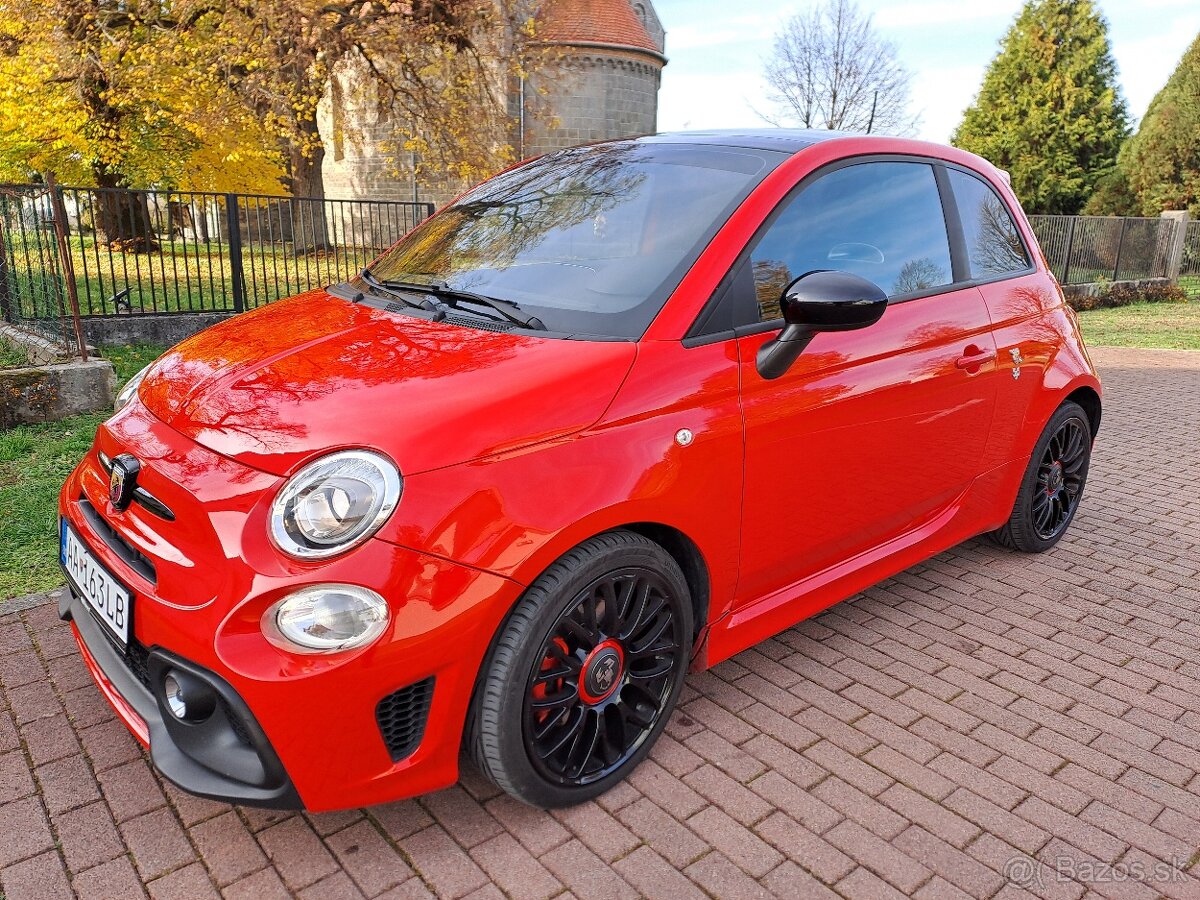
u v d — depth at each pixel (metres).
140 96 16.83
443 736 2.01
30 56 16.52
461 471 1.96
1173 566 4.08
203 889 2.02
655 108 33.38
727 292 2.50
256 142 18.45
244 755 1.93
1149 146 25.53
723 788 2.44
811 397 2.64
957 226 3.40
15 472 4.62
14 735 2.54
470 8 18.72
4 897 1.97
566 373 2.19
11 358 6.64
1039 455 3.86
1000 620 3.50
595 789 2.35
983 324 3.35
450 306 2.64
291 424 2.04
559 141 31.03
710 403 2.38
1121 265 17.86
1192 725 2.82
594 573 2.16
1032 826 2.33
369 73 19.97
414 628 1.88
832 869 2.15
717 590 2.55
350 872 2.09
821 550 2.90
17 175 17.73
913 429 3.05
